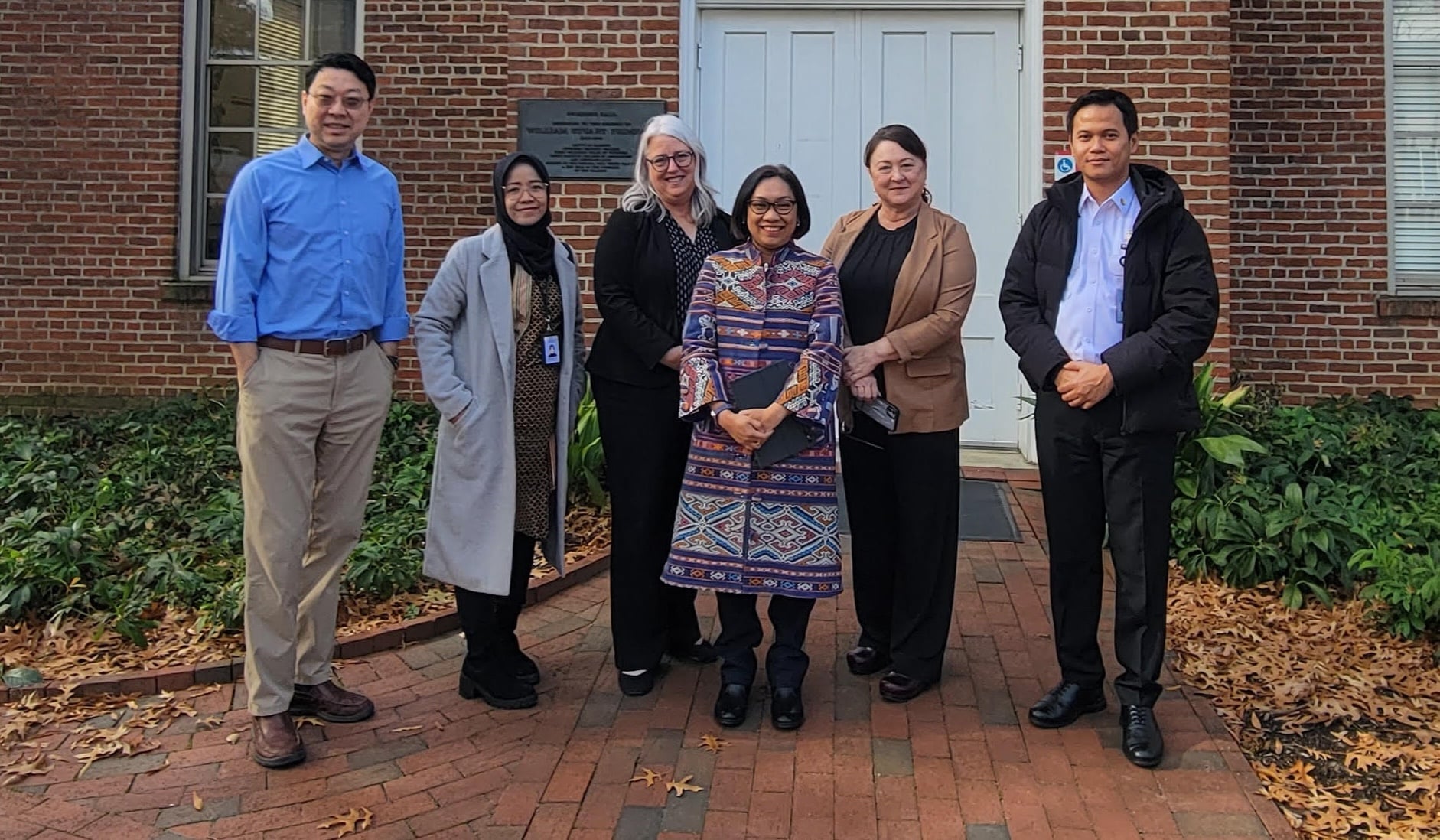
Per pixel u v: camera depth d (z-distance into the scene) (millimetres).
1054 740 3400
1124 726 3316
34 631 4270
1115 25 6223
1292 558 4660
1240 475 5137
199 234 7977
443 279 3539
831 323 3359
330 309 3293
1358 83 7305
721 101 6684
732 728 3477
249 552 3291
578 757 3312
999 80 6551
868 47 6617
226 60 7934
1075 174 3395
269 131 7977
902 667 3648
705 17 6660
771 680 3512
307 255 3250
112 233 7820
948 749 3346
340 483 3484
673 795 3084
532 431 3615
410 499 5535
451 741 3453
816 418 3264
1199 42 6180
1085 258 3256
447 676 3967
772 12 6633
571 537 5203
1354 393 7328
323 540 3547
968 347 6652
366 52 7512
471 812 3045
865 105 6633
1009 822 2951
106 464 6297
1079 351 3236
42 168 7812
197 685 3875
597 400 3695
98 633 4176
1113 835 2887
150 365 7832
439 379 3459
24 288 7863
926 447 3521
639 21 6488
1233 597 4641
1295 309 7359
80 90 7781
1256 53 7340
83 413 7832
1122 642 3297
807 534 3379
